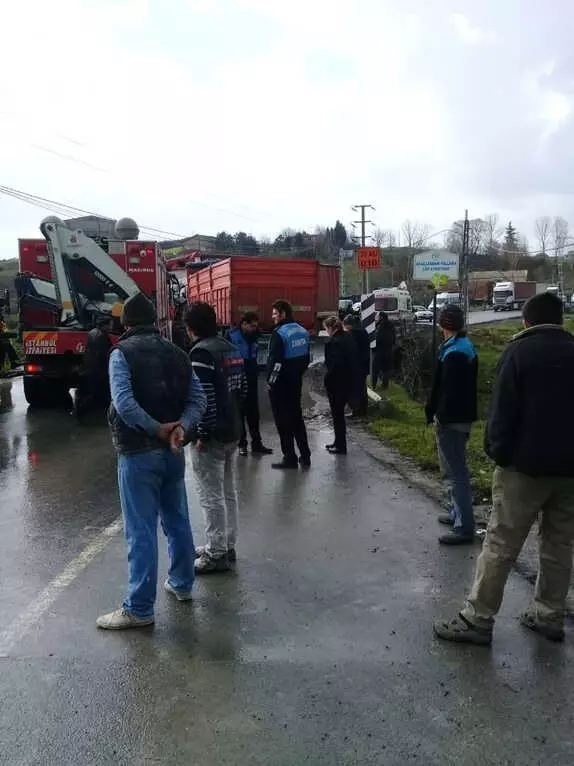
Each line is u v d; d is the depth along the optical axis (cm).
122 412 381
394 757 286
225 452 487
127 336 409
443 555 520
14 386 1638
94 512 631
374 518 612
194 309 491
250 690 335
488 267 11625
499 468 377
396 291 3669
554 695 331
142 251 1366
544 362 355
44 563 503
